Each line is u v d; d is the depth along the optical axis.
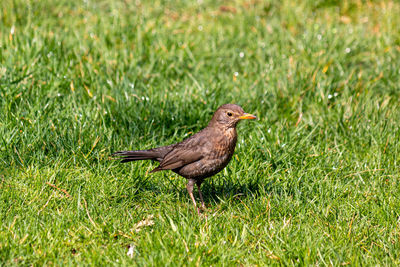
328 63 14.62
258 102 12.93
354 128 12.08
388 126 12.00
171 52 15.34
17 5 17.00
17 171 9.73
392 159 10.96
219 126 9.28
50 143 10.56
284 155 10.95
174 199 9.79
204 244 7.91
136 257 7.64
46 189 9.38
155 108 12.26
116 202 9.47
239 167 10.59
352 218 8.62
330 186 9.95
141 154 9.76
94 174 9.88
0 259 7.40
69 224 8.37
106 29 16.20
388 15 18.11
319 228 8.59
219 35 16.83
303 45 15.74
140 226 8.59
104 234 8.27
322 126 12.38
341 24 18.22
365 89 13.30
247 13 18.62
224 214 9.03
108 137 10.95
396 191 9.84
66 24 16.70
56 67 13.54
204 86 13.66
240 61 15.56
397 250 7.93
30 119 11.11
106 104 12.08
